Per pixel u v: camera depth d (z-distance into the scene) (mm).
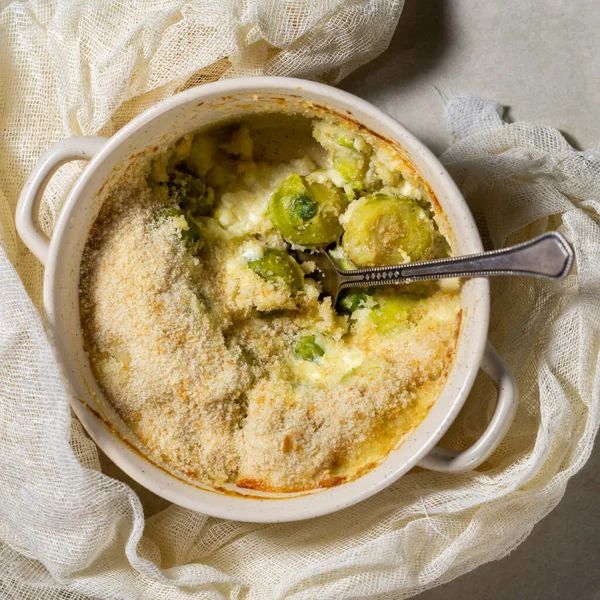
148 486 522
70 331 529
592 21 587
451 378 519
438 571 561
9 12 572
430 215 537
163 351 526
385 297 556
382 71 594
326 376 547
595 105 589
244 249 554
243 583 575
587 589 603
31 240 526
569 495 604
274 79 505
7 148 583
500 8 589
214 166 562
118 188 532
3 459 545
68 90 565
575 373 568
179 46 560
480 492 564
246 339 548
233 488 534
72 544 558
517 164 573
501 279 588
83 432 572
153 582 572
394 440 534
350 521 582
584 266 564
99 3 560
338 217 550
